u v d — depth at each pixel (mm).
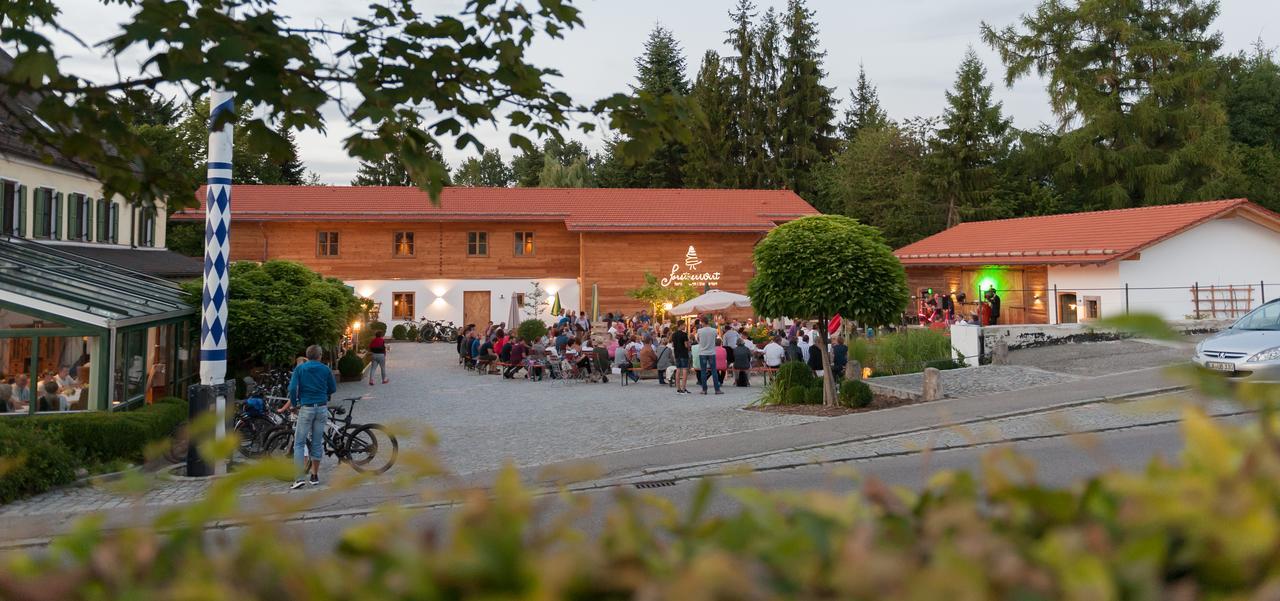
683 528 1126
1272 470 1002
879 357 20469
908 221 49688
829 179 56000
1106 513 1080
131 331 15281
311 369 10672
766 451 11117
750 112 61562
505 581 822
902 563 874
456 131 4387
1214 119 41219
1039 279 29781
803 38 62031
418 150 4051
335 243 41062
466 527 921
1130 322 1019
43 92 3967
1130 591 881
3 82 3684
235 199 40906
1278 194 43438
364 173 81188
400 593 835
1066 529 1032
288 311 18922
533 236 42000
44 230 22516
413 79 4098
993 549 920
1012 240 32406
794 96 61062
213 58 3439
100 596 902
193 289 18047
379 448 12750
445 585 825
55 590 896
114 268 20219
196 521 995
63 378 13578
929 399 15172
